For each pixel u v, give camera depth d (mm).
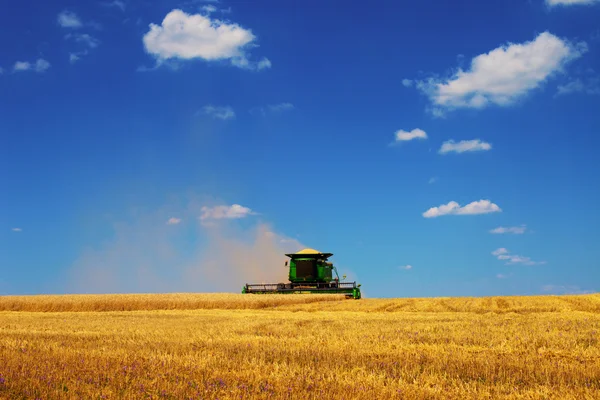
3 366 13148
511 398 11031
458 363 14773
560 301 45531
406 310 40375
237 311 41094
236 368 13992
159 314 37406
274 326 25328
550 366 14219
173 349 17203
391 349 17750
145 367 13664
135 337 20797
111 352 16328
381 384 12078
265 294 57562
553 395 11195
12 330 23812
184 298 50531
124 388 11320
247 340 19875
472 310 38906
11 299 48062
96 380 11789
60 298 49125
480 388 11781
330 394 10977
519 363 14719
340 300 55031
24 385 11148
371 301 51781
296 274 61812
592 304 42094
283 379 12414
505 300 48562
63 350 16625
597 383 12352
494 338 20359
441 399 10836
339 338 20562
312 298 54281
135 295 54094
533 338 20219
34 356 15094
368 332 22453
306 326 25344
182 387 11383
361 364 14680
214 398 10570
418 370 13711
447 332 22391
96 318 32406
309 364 14641
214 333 22281
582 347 18188
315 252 62312
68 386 11266
